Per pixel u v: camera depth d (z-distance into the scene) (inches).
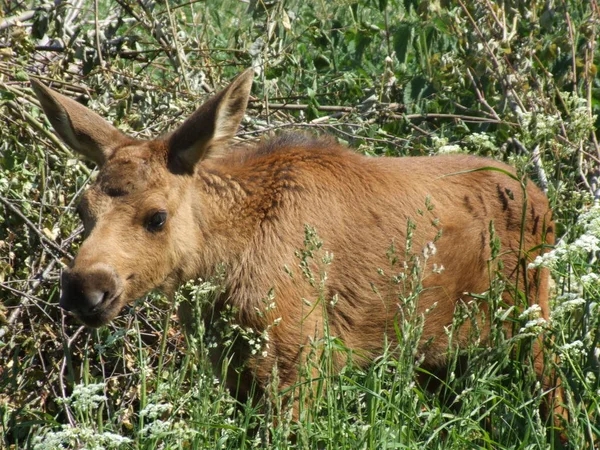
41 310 462.0
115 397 441.4
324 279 352.5
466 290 421.4
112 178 385.1
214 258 398.3
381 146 573.6
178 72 596.4
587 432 339.0
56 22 561.9
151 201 383.2
